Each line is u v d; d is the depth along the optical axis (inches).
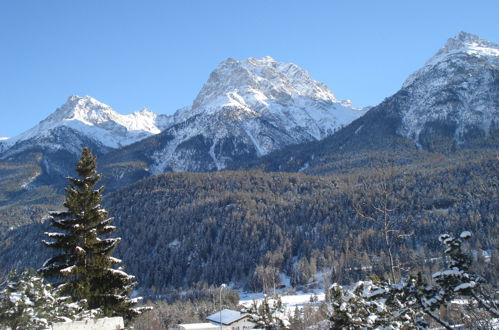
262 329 1242.0
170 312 4119.1
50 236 1278.3
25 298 1080.2
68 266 1274.6
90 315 1187.3
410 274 704.4
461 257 649.0
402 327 780.6
